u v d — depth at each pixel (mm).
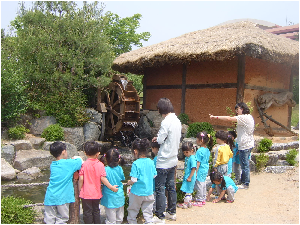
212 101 10461
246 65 9727
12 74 9102
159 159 4340
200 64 10953
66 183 3943
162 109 4426
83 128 11148
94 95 13172
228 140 5934
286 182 6480
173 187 4430
